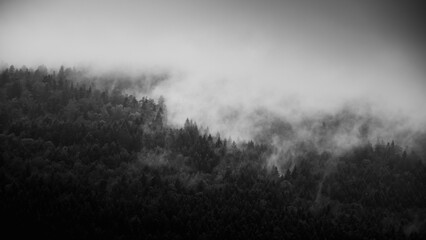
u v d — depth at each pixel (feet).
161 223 465.06
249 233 469.98
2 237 410.11
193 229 462.60
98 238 426.10
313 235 487.20
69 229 424.05
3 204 436.76
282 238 470.39
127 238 437.17
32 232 415.64
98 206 470.39
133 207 486.38
